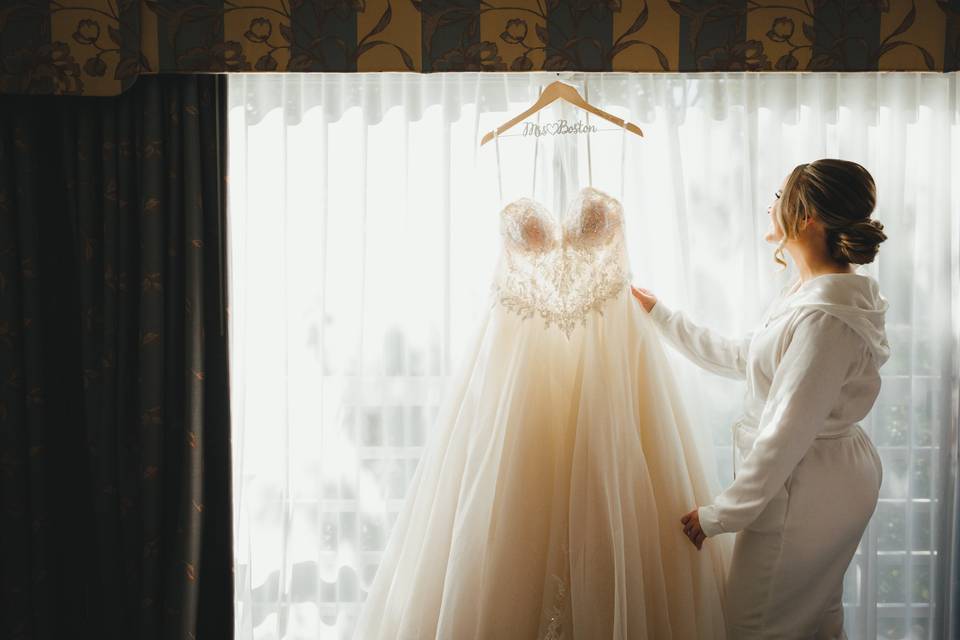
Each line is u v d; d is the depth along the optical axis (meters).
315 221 2.38
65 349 2.26
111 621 2.24
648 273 2.37
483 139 2.12
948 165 2.37
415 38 2.20
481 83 2.35
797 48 2.22
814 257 1.90
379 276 2.40
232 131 2.34
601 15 2.21
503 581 1.89
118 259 2.23
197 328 2.21
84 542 2.27
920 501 2.43
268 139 2.37
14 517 2.20
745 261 2.37
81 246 2.21
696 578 1.94
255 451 2.39
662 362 2.12
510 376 2.00
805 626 1.85
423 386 2.42
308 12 2.19
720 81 2.38
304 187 2.38
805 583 1.84
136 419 2.24
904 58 2.24
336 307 2.39
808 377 1.75
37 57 2.11
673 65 2.22
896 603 2.45
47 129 2.23
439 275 2.40
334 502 2.40
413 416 2.42
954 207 2.40
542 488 1.95
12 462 2.20
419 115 2.37
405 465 2.42
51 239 2.24
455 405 2.13
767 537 1.87
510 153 2.36
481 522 1.94
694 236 2.40
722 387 2.44
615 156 2.36
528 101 2.38
